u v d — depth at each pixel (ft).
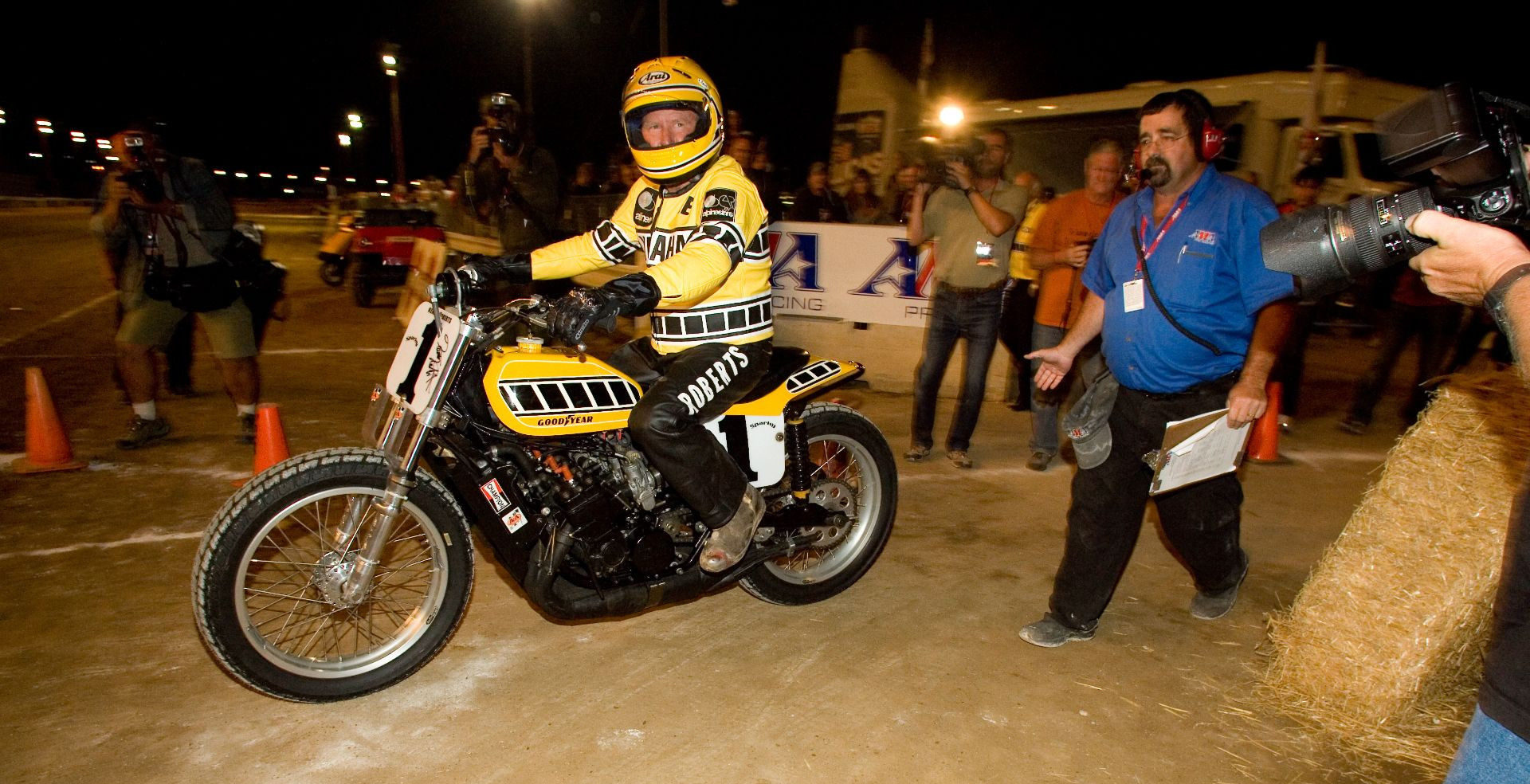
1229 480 10.50
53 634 10.46
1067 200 16.69
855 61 39.40
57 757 8.30
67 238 73.00
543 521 9.37
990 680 9.95
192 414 20.07
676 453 9.21
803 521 10.96
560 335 8.02
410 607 11.22
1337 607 9.27
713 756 8.52
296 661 8.96
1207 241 9.11
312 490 8.63
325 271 47.03
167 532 13.48
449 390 8.78
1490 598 8.60
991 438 19.63
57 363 25.44
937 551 13.53
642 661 10.23
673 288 8.50
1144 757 8.68
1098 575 10.43
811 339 23.97
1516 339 4.09
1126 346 9.69
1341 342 34.09
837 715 9.23
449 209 39.93
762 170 27.55
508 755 8.48
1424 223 4.63
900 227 22.31
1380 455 19.04
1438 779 8.47
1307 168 22.20
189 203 16.39
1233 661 10.48
